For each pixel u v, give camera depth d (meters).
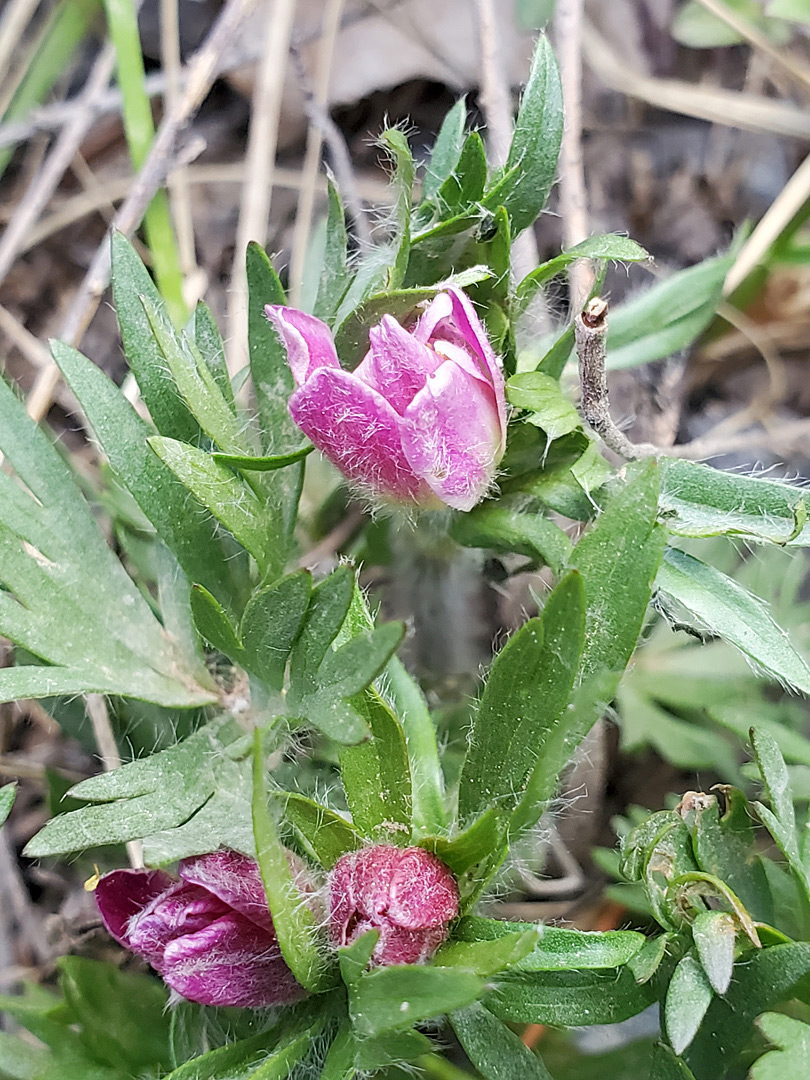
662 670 0.10
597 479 0.06
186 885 0.05
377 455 0.06
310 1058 0.06
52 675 0.06
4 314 0.11
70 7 0.12
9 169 0.13
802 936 0.06
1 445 0.06
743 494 0.06
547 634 0.05
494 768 0.05
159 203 0.11
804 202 0.11
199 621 0.06
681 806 0.06
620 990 0.05
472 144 0.06
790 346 0.12
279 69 0.11
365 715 0.05
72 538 0.06
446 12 0.13
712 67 0.13
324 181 0.13
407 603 0.08
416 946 0.05
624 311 0.08
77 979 0.07
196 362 0.06
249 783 0.06
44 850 0.05
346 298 0.06
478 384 0.06
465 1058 0.07
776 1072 0.05
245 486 0.06
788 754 0.07
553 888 0.08
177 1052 0.06
